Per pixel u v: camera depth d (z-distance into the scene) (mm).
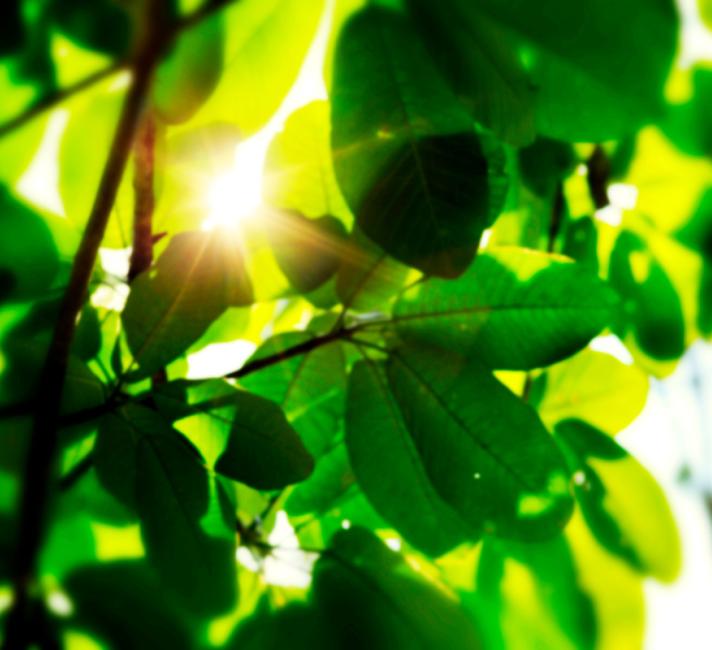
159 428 902
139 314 900
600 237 998
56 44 818
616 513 983
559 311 929
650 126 929
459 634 911
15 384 876
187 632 852
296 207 933
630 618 972
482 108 863
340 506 970
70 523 866
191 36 837
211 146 884
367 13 866
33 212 864
